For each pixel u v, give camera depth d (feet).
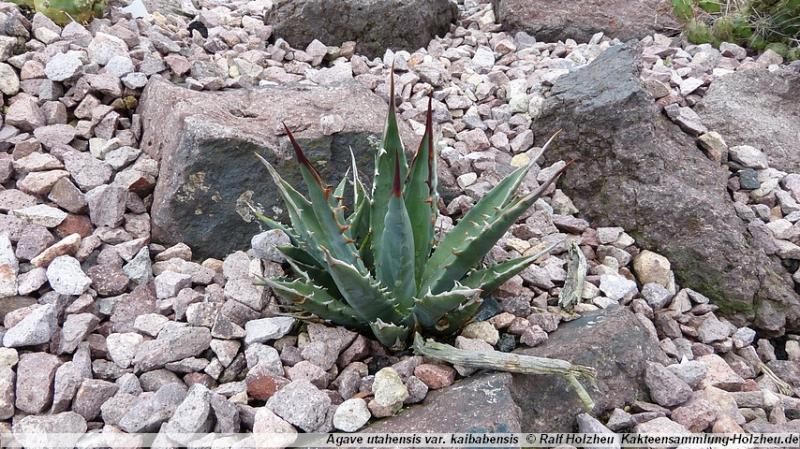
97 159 2.06
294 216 1.66
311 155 1.99
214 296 1.75
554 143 2.32
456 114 2.59
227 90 2.32
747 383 1.73
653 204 2.10
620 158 2.18
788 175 2.36
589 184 2.23
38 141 2.05
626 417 1.51
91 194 1.91
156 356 1.55
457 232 1.70
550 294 1.89
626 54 2.37
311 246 1.64
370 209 1.62
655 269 2.00
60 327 1.63
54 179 1.91
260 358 1.57
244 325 1.69
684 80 2.77
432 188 1.63
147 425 1.40
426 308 1.52
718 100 2.61
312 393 1.43
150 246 1.90
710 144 2.34
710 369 1.75
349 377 1.52
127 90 2.27
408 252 1.50
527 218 2.12
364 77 2.65
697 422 1.53
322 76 2.68
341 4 2.90
